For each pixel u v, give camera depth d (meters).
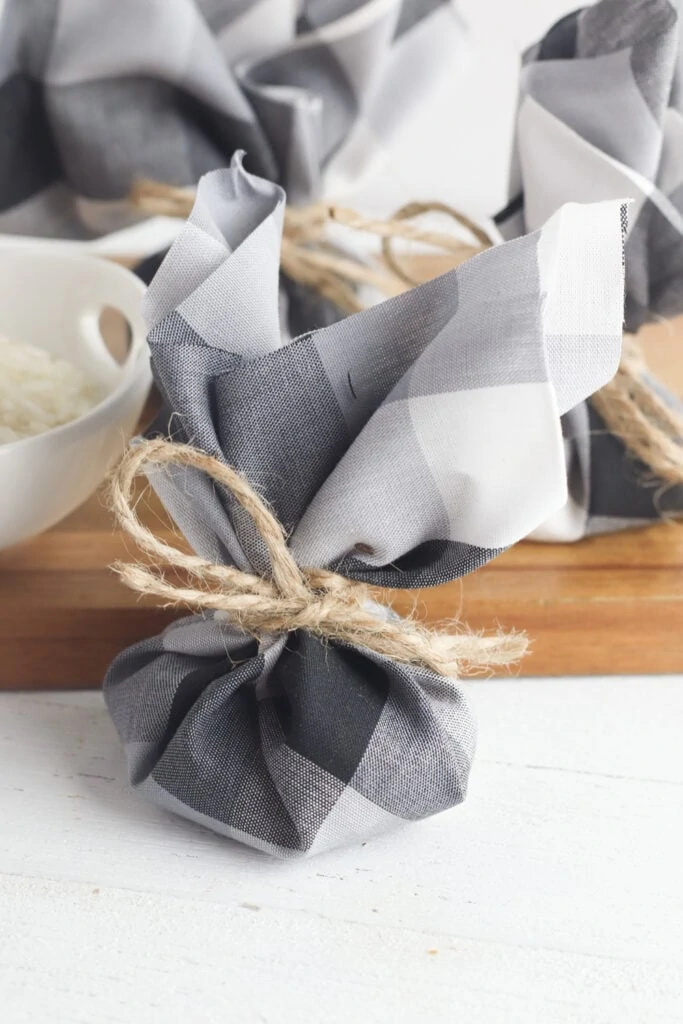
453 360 0.31
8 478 0.35
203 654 0.34
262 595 0.33
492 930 0.32
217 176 0.33
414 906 0.33
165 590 0.32
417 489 0.32
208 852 0.34
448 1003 0.31
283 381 0.32
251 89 0.43
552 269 0.31
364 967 0.32
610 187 0.37
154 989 0.31
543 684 0.38
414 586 0.33
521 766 0.36
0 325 0.42
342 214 0.41
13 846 0.34
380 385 0.33
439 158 0.52
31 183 0.44
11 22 0.40
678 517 0.39
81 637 0.37
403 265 0.45
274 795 0.33
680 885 0.33
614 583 0.38
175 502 0.33
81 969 0.32
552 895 0.33
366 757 0.33
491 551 0.32
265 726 0.33
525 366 0.30
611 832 0.34
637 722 0.37
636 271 0.37
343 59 0.44
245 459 0.32
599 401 0.38
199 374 0.32
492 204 0.52
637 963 0.32
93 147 0.43
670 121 0.37
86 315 0.42
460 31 0.45
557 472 0.31
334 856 0.34
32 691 0.38
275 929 0.32
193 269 0.32
